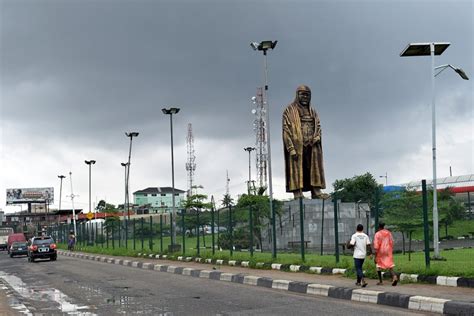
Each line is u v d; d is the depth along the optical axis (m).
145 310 13.69
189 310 13.49
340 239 39.41
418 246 31.81
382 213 22.25
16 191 157.88
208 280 21.78
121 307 14.36
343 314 12.19
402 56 21.09
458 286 14.65
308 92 47.22
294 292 17.00
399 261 20.55
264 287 18.66
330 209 39.97
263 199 45.91
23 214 141.38
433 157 20.44
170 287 19.20
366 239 15.95
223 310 13.35
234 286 19.17
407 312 12.23
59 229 78.88
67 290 19.05
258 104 82.88
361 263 15.88
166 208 140.88
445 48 20.88
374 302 14.02
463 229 33.88
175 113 39.53
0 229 81.44
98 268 30.83
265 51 30.11
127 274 25.80
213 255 29.72
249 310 13.23
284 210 39.34
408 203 21.89
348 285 16.14
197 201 77.56
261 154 82.38
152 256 36.78
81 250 56.81
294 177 45.97
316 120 47.19
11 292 19.11
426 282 15.65
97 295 17.25
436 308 12.14
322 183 46.84
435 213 20.52
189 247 37.25
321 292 16.11
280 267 22.83
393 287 15.23
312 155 46.81
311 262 22.23
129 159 54.91
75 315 13.23
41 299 16.73
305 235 39.50
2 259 49.28
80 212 134.00
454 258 21.66
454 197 36.97
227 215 30.67
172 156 39.41
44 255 40.28
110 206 101.75
